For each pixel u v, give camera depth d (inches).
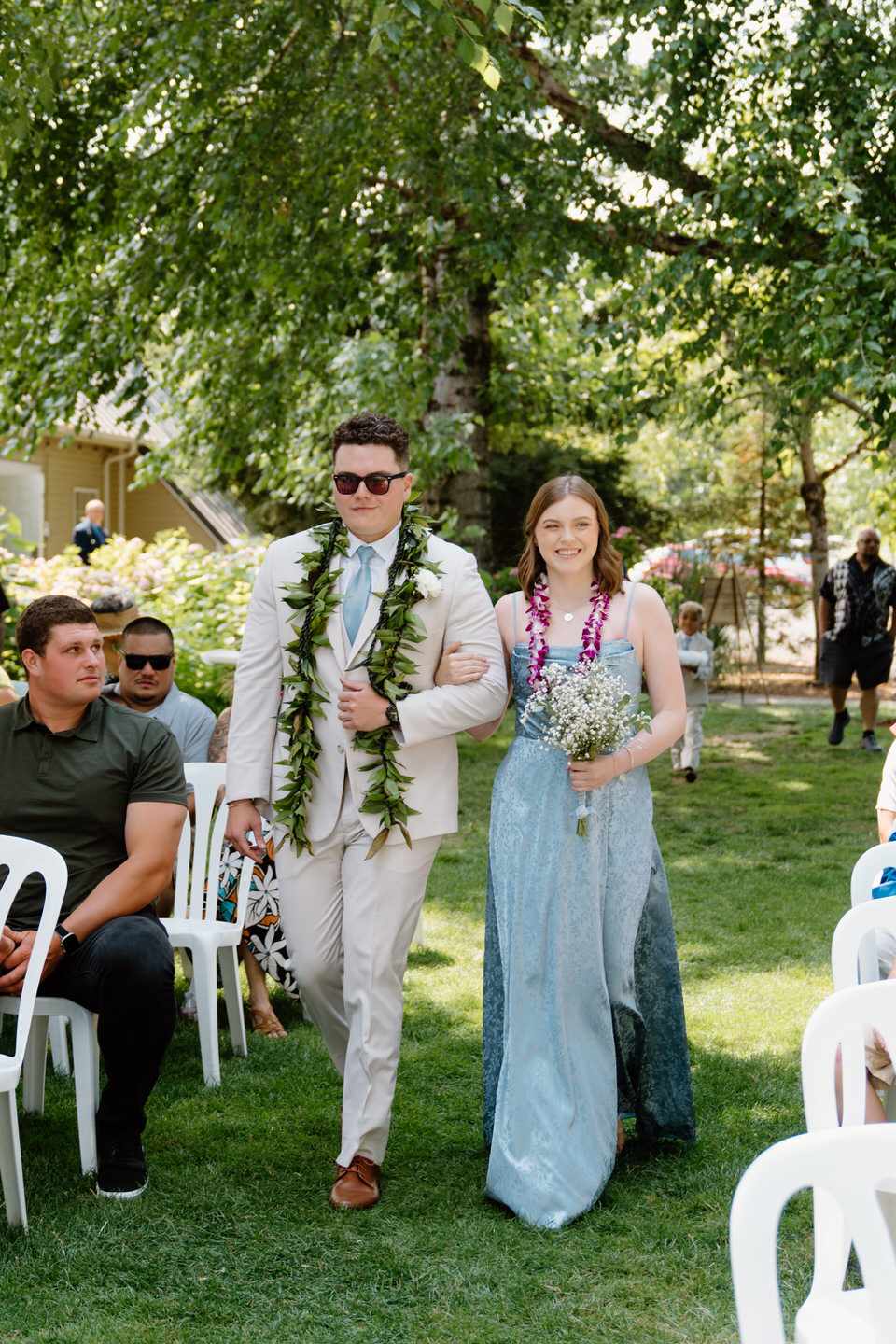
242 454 490.0
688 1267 109.0
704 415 396.5
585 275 386.9
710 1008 182.5
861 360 289.3
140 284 376.8
